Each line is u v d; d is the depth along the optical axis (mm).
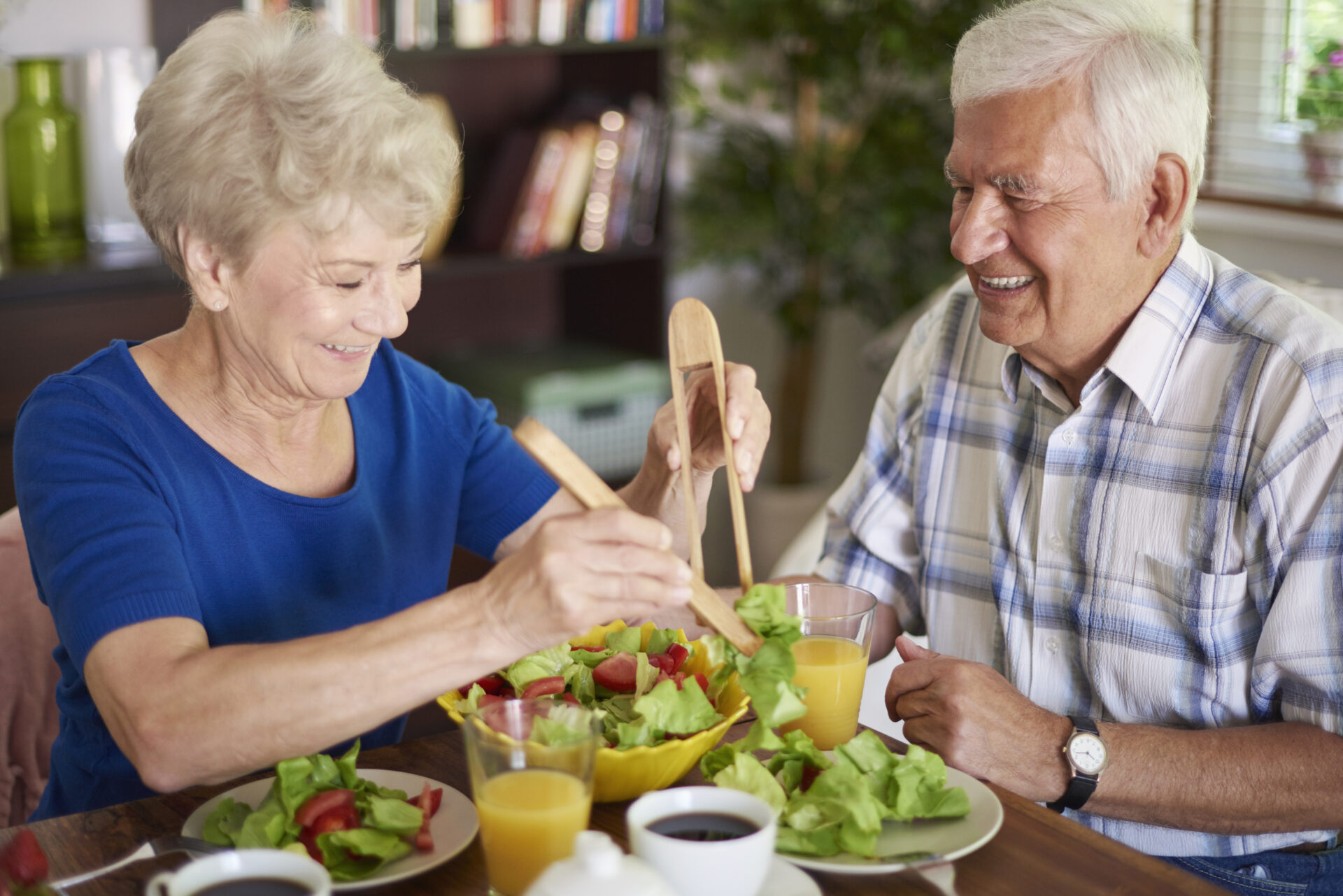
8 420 2211
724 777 877
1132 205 1162
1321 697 1133
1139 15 1161
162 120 997
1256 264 2438
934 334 1472
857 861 847
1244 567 1201
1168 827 1142
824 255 3248
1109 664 1281
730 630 899
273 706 844
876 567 1504
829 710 993
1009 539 1361
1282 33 2371
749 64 3381
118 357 1144
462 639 845
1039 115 1139
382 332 1058
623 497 1325
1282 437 1159
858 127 3264
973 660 1396
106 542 987
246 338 1073
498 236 2809
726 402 1098
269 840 839
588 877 643
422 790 929
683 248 3391
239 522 1151
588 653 1047
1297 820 1115
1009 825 920
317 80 978
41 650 1325
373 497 1266
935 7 3096
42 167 2289
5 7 2344
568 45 2699
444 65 2865
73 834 905
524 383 2740
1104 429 1272
